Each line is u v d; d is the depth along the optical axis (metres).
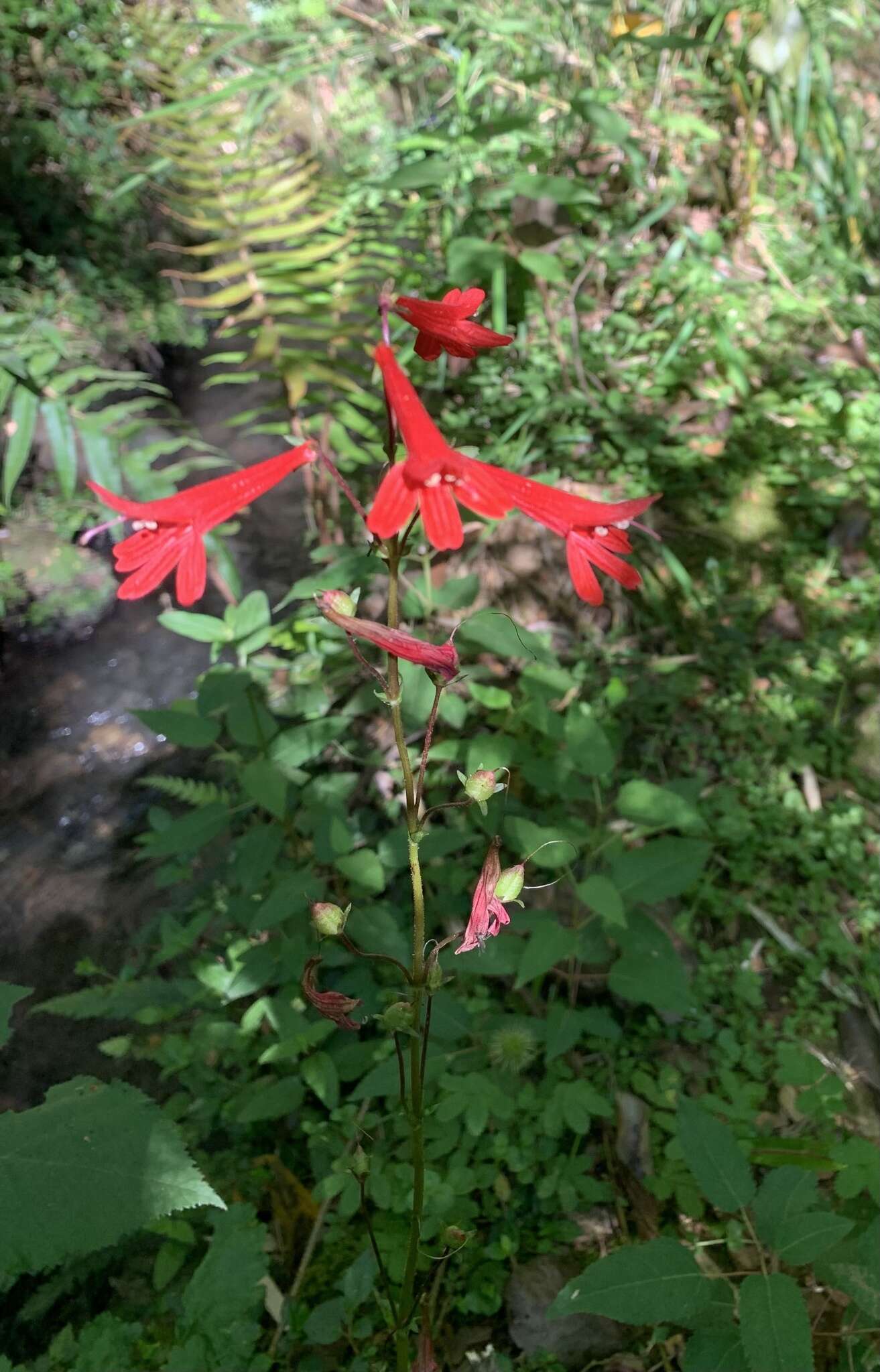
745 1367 0.22
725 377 0.59
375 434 0.49
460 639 0.37
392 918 0.32
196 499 0.14
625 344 0.61
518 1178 0.30
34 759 0.47
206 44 0.71
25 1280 0.29
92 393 0.46
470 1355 0.26
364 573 0.34
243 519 0.56
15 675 0.50
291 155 0.71
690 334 0.58
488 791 0.16
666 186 0.65
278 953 0.32
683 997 0.30
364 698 0.38
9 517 0.52
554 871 0.37
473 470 0.13
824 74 0.66
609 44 0.64
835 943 0.36
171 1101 0.32
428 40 0.77
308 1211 0.30
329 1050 0.32
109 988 0.34
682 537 0.52
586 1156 0.30
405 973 0.18
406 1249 0.28
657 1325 0.27
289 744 0.34
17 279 0.59
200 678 0.33
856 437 0.56
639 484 0.53
